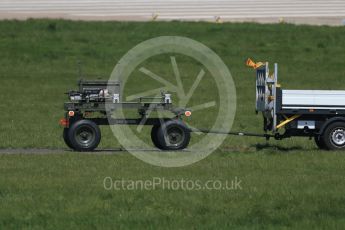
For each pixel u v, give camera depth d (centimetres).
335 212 4944
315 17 19912
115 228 4531
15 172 6244
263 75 8306
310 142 8812
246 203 5147
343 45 18175
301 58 17338
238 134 8231
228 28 18838
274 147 8250
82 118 7988
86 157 7262
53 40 18088
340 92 7931
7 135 9588
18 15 19875
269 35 18562
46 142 8881
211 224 4631
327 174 6241
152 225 4600
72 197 5262
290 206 5075
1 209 4934
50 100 13950
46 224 4634
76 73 16088
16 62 16750
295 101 7919
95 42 17962
